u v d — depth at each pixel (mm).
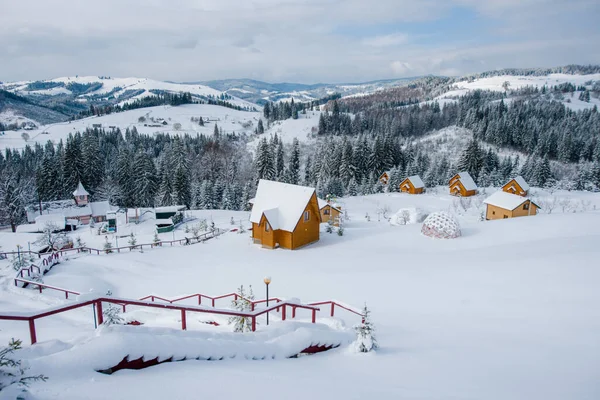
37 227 46938
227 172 92875
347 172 82188
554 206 51750
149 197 69188
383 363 7488
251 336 7844
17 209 56938
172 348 6164
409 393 5773
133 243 33406
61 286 19016
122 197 68875
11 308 14156
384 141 89312
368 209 57938
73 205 57281
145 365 5816
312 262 25719
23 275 19641
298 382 5887
